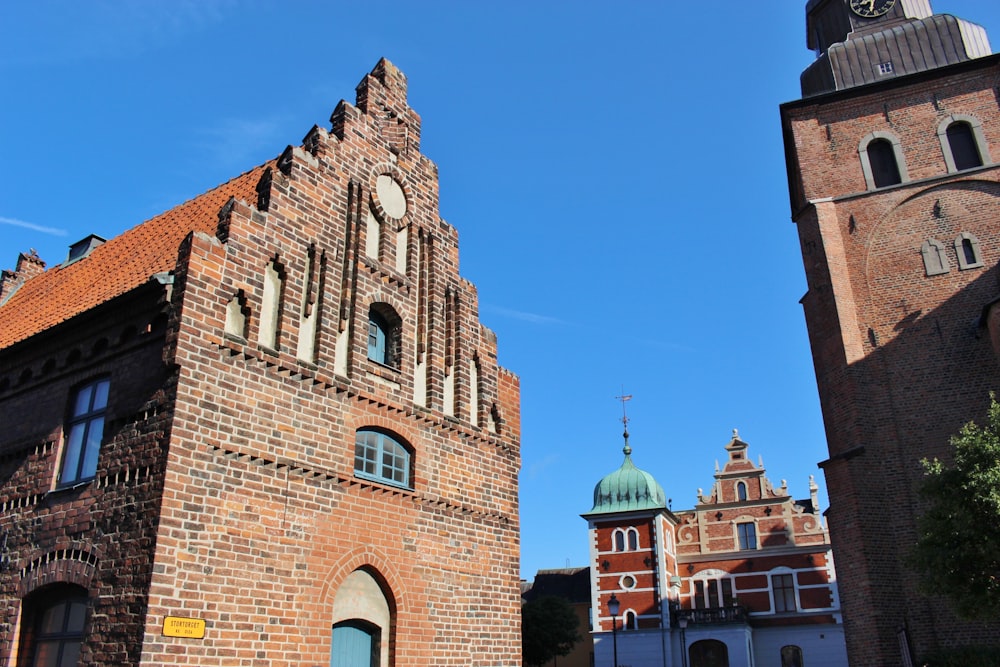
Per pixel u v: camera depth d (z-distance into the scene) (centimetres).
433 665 1516
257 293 1388
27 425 1492
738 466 5997
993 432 1830
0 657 1280
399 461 1591
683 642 5188
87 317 1420
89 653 1134
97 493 1258
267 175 1490
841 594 2322
